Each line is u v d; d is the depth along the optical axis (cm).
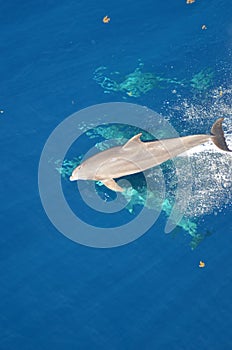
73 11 3045
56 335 2311
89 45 2950
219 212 2541
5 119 2770
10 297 2384
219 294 2392
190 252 2464
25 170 2641
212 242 2481
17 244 2488
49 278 2420
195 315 2353
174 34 2983
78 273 2427
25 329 2322
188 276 2423
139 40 2964
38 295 2389
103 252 2462
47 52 2933
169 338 2308
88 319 2339
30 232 2509
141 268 2434
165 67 2889
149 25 3006
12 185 2611
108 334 2311
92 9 3050
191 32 2989
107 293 2388
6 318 2342
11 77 2873
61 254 2462
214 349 2295
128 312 2353
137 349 2286
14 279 2420
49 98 2817
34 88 2844
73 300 2377
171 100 2795
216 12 3041
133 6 3059
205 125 2741
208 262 2448
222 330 2330
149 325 2330
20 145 2705
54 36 2975
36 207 2555
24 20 3025
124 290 2394
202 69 2883
